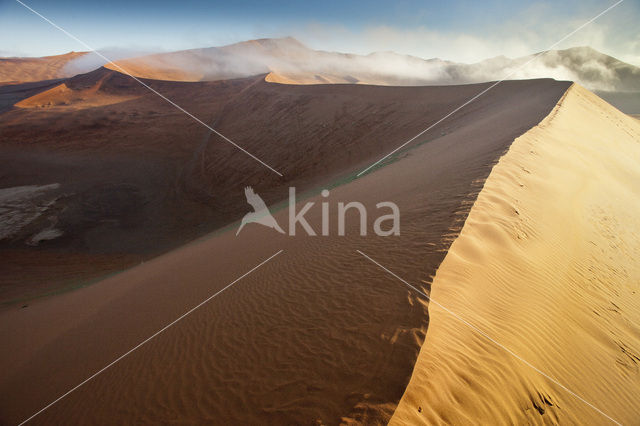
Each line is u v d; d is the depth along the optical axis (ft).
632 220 33.99
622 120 90.63
